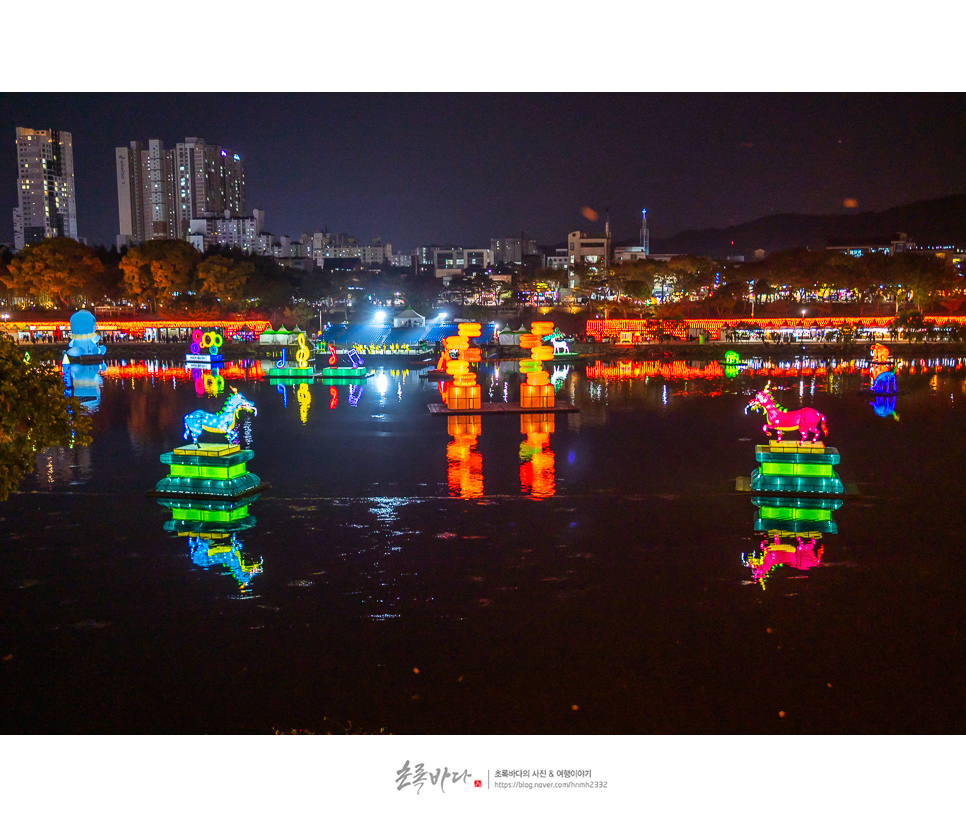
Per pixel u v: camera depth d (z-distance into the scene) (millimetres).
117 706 11648
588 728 10969
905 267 113438
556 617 14844
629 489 24922
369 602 15648
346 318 144125
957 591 15938
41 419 11625
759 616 14789
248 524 21188
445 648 13539
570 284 171375
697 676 12438
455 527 20859
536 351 43531
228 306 121938
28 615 15047
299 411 43656
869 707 11469
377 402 47656
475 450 31859
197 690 12117
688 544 19234
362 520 21531
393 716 11328
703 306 128875
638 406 45094
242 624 14586
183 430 36969
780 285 129125
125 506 23000
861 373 64250
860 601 15461
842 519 21219
